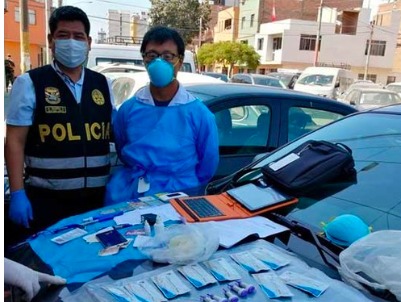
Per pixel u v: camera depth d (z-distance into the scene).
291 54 37.09
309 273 1.46
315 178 2.09
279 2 42.12
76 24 2.47
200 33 42.31
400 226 1.72
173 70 2.45
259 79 18.06
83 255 1.61
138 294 1.34
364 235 1.62
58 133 2.48
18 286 1.24
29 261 1.65
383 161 2.18
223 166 3.51
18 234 2.58
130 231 1.77
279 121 3.88
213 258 1.53
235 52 35.47
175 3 41.06
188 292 1.35
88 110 2.57
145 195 2.45
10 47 33.62
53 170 2.51
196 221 1.85
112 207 2.12
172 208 2.01
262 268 1.47
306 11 42.94
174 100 2.53
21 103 2.39
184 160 2.53
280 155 2.59
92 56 9.46
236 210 1.98
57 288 1.41
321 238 1.70
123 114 2.64
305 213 1.92
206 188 2.46
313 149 2.28
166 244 1.56
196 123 2.54
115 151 3.11
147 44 2.46
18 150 2.42
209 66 40.41
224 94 3.73
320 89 18.94
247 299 1.33
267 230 1.77
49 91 2.46
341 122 2.76
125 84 5.61
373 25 37.47
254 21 42.47
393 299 1.31
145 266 1.51
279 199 2.02
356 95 14.27
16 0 33.06
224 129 3.61
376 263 1.41
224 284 1.39
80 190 2.59
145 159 2.50
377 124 2.54
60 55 2.46
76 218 1.98
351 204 1.91
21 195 2.43
